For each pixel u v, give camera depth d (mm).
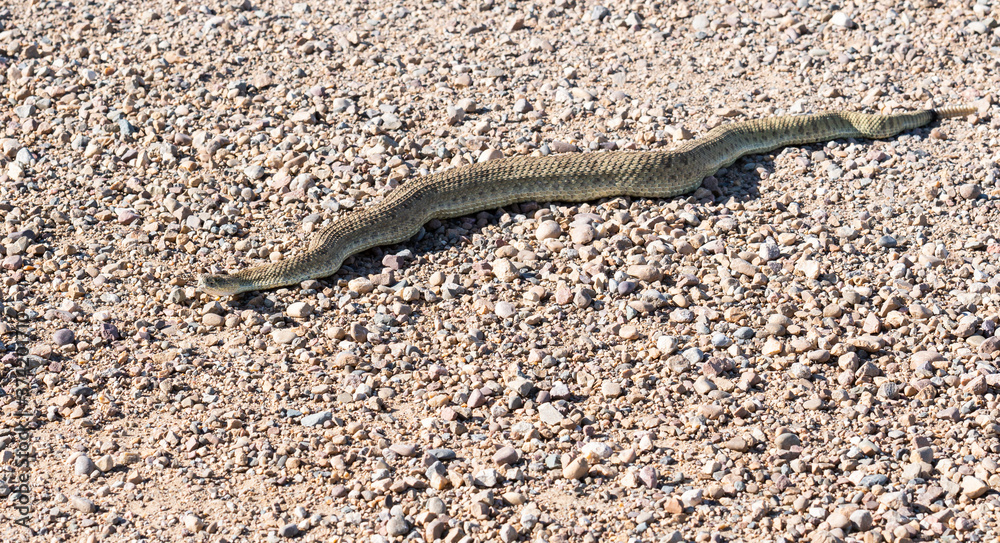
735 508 2691
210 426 2781
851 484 2715
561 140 3182
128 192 3109
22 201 3084
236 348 2873
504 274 2951
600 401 2801
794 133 3178
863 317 2887
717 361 2828
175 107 3254
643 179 3064
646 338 2871
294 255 2955
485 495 2703
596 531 2674
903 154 3146
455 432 2770
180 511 2703
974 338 2848
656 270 2938
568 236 3020
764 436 2756
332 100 3270
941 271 2943
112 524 2689
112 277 2969
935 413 2775
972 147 3152
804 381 2812
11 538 2684
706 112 3246
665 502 2693
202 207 3076
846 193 3078
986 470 2709
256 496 2715
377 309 2924
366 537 2676
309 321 2910
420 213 3025
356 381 2828
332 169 3129
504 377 2830
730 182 3119
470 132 3201
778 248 2975
